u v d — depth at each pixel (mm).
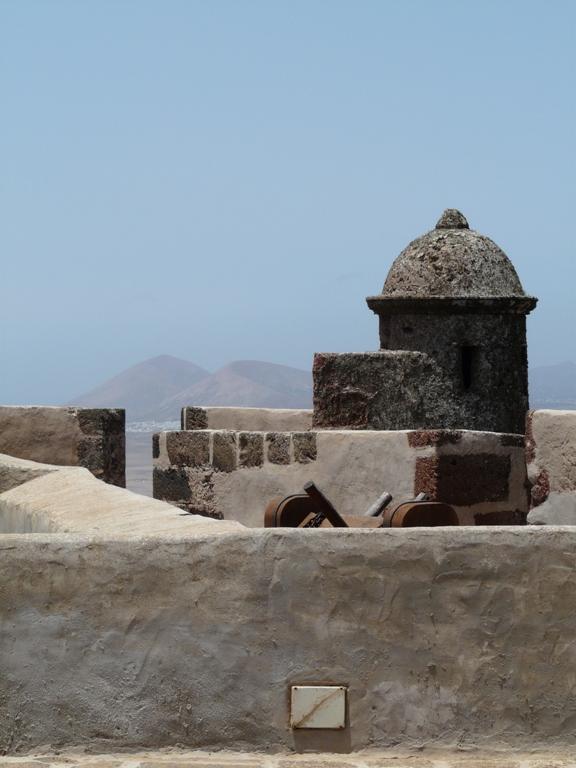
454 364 32719
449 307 32594
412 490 23750
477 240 33281
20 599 13547
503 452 24344
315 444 24500
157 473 26875
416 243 33625
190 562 13523
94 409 28922
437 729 13469
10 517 20016
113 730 13500
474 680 13461
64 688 13516
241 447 25375
